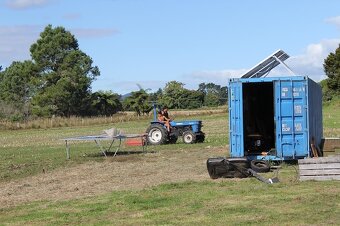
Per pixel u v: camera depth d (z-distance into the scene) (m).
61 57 90.12
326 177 14.29
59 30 91.06
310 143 18.48
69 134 47.62
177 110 86.62
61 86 83.88
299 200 11.49
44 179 17.22
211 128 45.56
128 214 10.92
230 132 18.73
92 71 89.69
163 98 91.69
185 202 11.84
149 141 30.25
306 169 14.45
